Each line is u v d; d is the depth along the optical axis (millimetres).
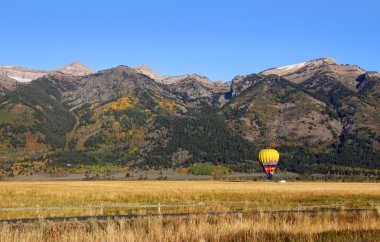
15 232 23797
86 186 113938
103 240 22906
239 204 49125
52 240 23375
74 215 36406
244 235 24516
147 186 116812
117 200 55125
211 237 23969
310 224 27422
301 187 112250
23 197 60406
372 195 70562
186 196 64250
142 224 26906
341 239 24250
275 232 25297
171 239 23625
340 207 46219
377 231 25984
